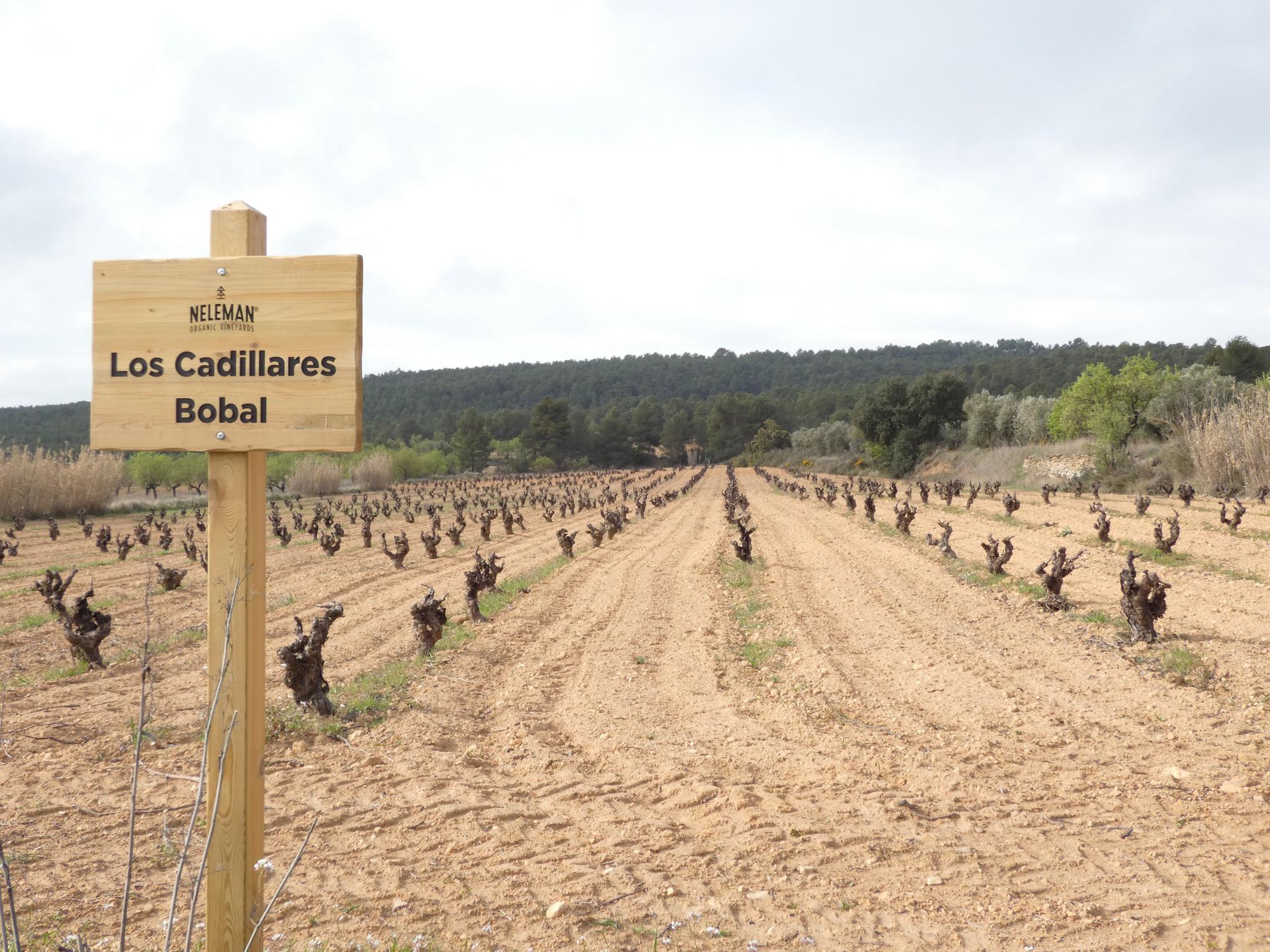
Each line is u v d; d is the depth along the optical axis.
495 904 4.69
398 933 4.33
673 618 15.26
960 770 6.89
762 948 4.18
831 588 17.91
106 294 3.10
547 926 4.42
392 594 18.81
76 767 7.31
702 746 7.96
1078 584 16.14
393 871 5.14
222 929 2.93
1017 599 14.98
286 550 30.00
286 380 3.05
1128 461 44.78
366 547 30.22
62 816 6.18
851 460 102.25
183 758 7.51
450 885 4.95
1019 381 150.38
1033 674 9.99
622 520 40.00
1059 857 5.18
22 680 10.95
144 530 28.31
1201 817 5.67
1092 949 4.10
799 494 62.31
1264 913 4.39
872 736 8.04
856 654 11.73
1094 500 36.84
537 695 10.06
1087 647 11.09
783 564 22.42
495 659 12.22
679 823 6.00
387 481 81.50
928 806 6.16
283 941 4.24
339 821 6.06
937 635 12.52
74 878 5.05
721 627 14.30
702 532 34.94
